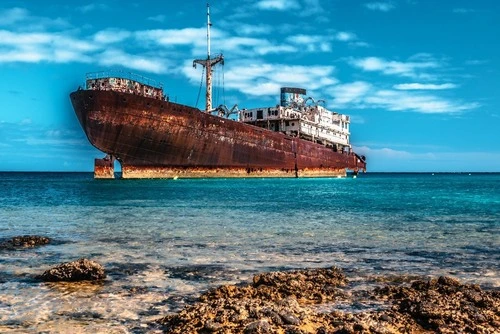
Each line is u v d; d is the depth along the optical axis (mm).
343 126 91312
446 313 5680
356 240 13047
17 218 18672
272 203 27078
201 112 52688
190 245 12039
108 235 13805
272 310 5621
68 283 7781
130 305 6492
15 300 6688
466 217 19594
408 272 8922
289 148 68375
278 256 10570
